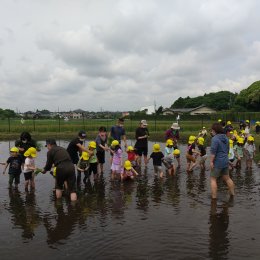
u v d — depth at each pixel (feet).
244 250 20.30
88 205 29.84
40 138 107.04
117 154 40.93
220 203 29.84
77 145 38.11
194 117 229.66
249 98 277.44
